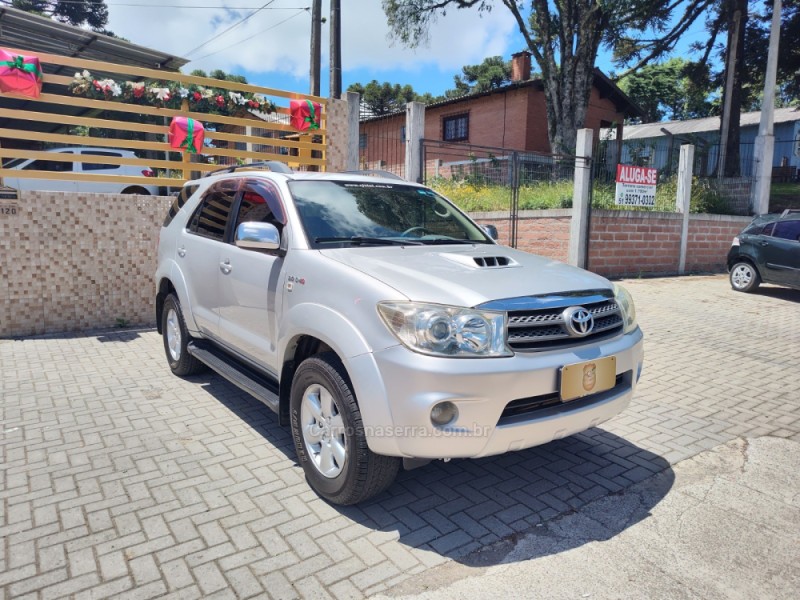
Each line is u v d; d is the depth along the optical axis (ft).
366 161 59.47
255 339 13.28
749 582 8.86
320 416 10.88
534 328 9.84
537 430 9.67
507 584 8.77
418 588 8.64
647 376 19.36
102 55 43.09
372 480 10.01
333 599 8.36
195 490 11.43
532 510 10.91
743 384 18.61
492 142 75.72
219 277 14.85
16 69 22.44
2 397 16.55
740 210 53.11
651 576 8.99
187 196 18.60
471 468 12.66
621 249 41.16
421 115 34.50
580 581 8.85
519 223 41.93
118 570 8.91
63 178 23.81
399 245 12.90
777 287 38.60
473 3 67.41
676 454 13.41
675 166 47.83
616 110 84.07
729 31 62.75
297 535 9.95
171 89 26.30
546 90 64.39
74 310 24.16
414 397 9.04
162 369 19.45
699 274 45.50
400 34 70.33
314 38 66.03
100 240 24.34
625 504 11.15
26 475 11.96
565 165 43.93
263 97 28.99
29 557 9.20
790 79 79.92
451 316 9.23
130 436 13.98
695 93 85.51
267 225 12.07
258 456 13.00
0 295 22.79
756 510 10.95
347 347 9.80
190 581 8.69
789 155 90.12
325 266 11.03
